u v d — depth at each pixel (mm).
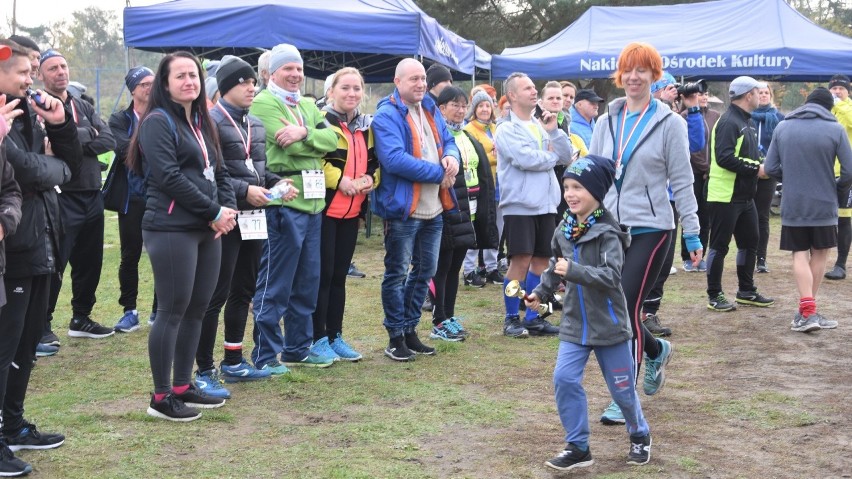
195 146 4621
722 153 7863
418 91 6023
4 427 4230
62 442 4398
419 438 4586
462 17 31266
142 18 11266
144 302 8484
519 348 6707
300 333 5957
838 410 5105
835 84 10508
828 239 7195
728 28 14789
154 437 4543
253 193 5168
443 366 6121
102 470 4078
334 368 6027
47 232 4160
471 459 4273
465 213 6688
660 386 4879
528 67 14773
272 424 4797
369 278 10055
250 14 10883
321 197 5656
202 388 5254
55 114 4137
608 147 5055
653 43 14781
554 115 7098
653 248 4805
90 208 6703
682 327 7504
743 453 4387
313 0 11492
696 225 4969
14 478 3959
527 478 4031
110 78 32531
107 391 5418
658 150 4879
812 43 14164
